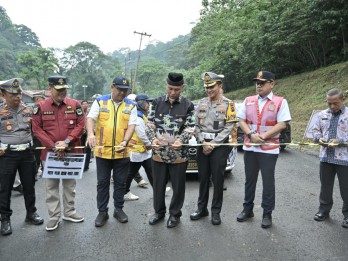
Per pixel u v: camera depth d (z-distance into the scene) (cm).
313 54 1723
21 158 374
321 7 1404
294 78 1742
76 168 369
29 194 389
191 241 340
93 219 404
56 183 371
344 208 383
